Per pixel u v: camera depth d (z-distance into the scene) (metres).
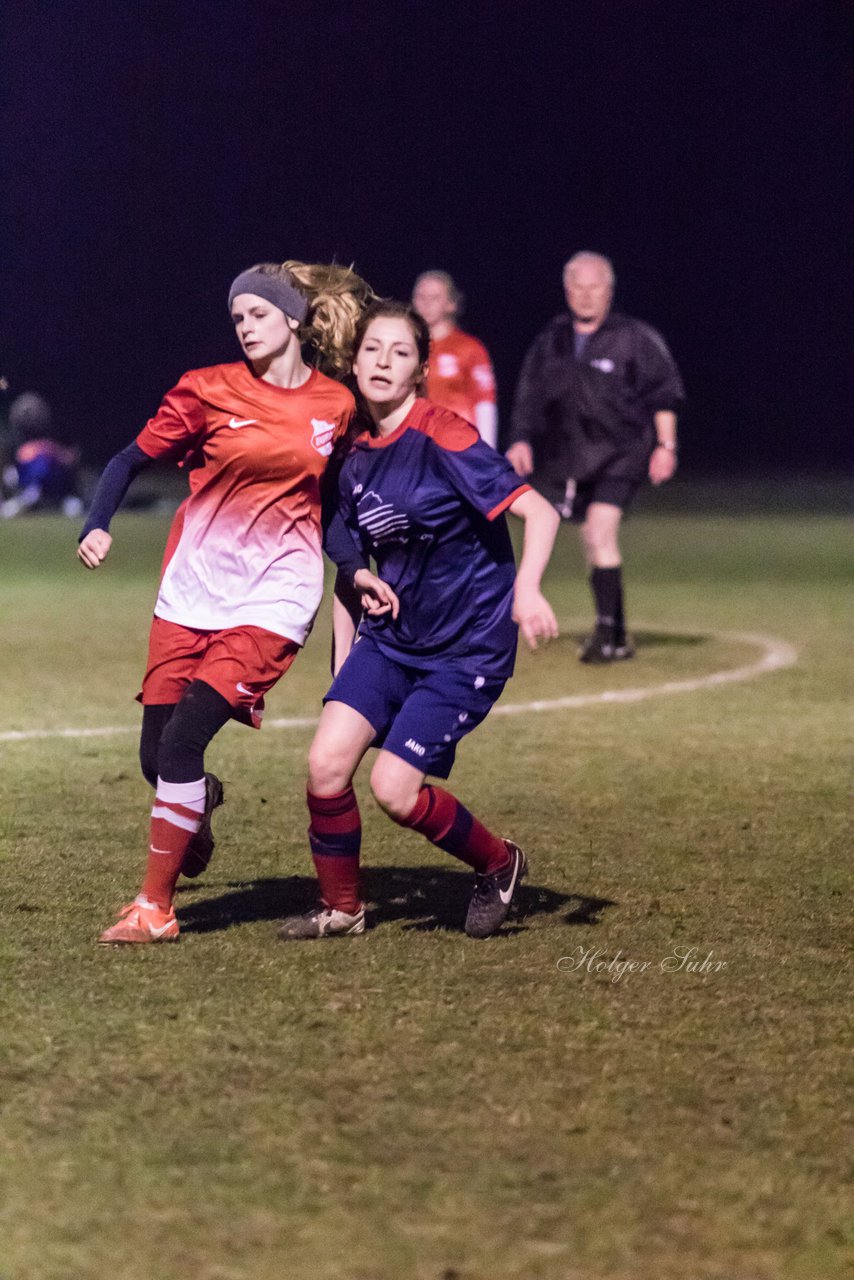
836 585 42.78
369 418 13.39
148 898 12.90
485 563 12.95
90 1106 9.60
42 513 68.00
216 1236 8.09
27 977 11.94
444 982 11.94
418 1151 9.02
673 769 20.06
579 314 29.28
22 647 30.42
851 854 15.99
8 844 15.96
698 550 53.41
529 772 19.89
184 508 13.70
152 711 13.82
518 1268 7.81
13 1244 8.00
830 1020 11.22
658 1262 7.88
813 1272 7.81
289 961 12.41
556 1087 9.95
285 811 17.69
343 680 13.12
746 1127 9.41
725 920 13.68
